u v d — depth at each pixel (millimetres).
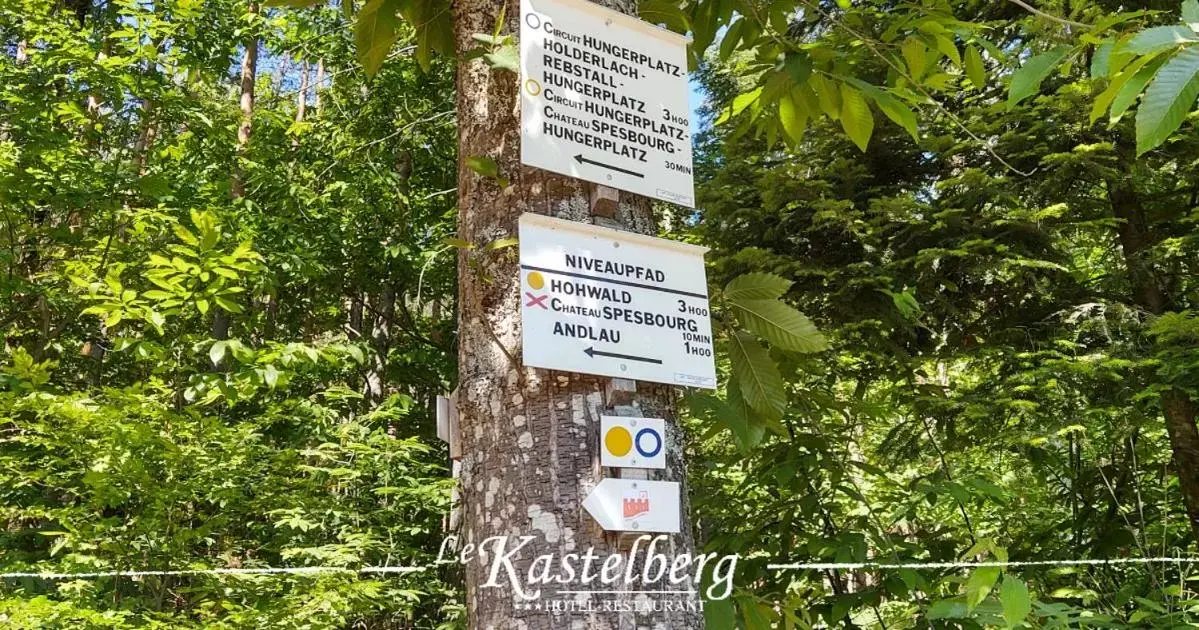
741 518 3408
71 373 7375
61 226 5824
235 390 4238
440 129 8680
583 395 1470
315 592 4934
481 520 1487
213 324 7422
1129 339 4855
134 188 5859
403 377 9508
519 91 1599
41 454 5371
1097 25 1541
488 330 1556
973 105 5570
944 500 3607
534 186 1592
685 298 1594
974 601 2164
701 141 8023
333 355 4770
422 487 6398
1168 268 5301
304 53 9070
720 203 5648
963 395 4965
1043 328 5145
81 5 7906
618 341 1500
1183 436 4812
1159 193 5395
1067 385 4816
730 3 2479
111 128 7070
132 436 4395
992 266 4930
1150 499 4695
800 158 5844
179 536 4688
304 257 7598
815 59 2385
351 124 8922
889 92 2346
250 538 6117
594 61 1648
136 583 4883
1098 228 5344
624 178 1618
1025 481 5684
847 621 3092
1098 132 5105
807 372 3861
